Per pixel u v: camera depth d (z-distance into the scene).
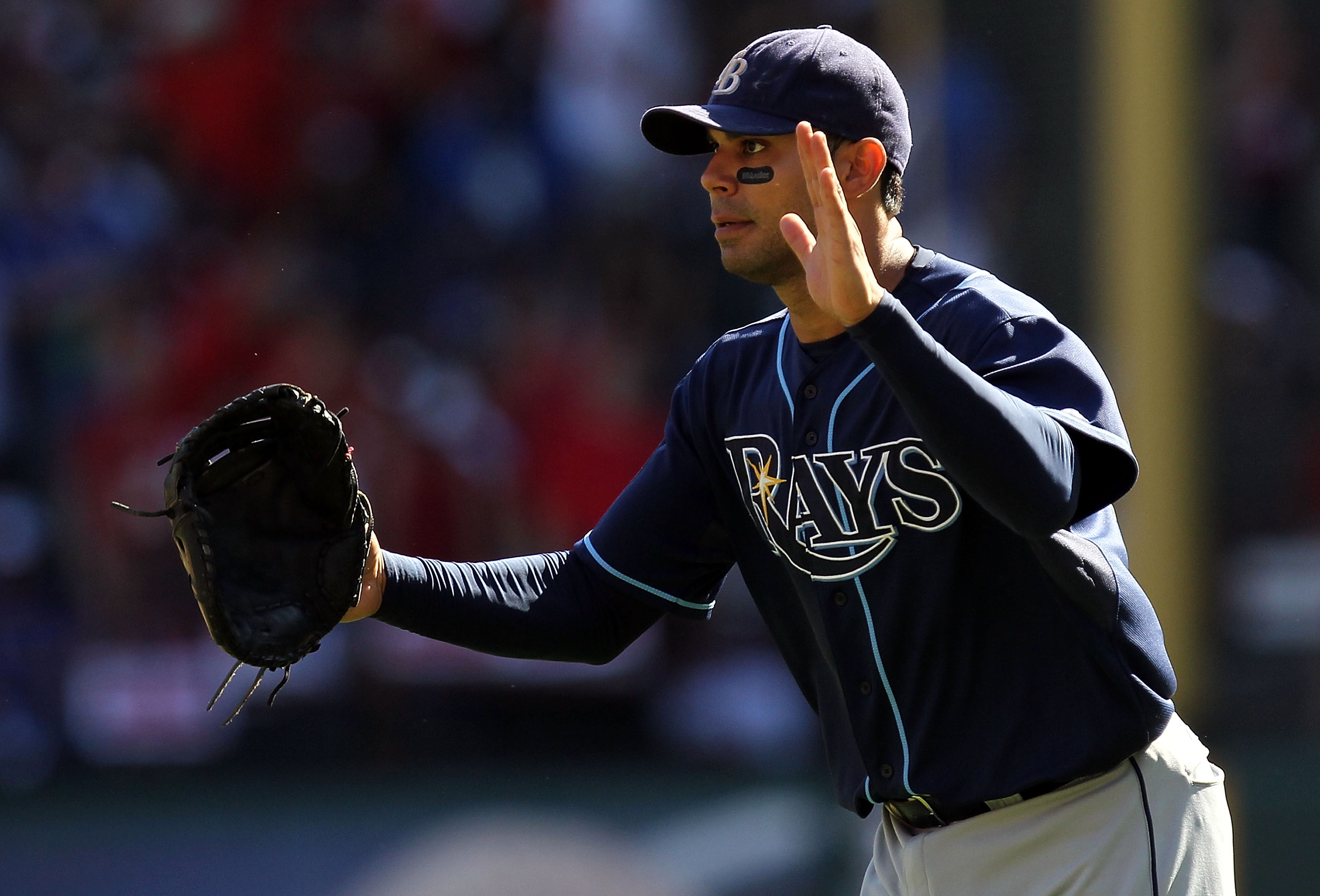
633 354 22.83
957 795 8.83
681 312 23.11
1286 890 19.20
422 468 21.52
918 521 8.54
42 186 23.59
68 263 23.11
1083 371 8.16
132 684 20.70
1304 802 19.44
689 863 19.05
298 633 8.88
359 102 24.22
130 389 22.16
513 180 24.23
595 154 24.39
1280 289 22.52
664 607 9.95
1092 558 8.34
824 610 8.97
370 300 23.30
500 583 9.65
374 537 9.27
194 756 20.45
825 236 7.25
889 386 7.86
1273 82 23.39
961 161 18.19
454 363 22.78
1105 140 17.98
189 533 8.53
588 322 23.08
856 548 8.76
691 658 21.33
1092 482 8.11
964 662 8.67
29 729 20.36
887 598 8.73
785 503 9.01
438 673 20.86
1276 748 20.09
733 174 8.63
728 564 10.05
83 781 20.19
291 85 24.19
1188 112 18.36
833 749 9.56
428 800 19.91
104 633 21.08
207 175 23.97
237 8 24.30
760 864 19.20
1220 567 20.27
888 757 9.04
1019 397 8.09
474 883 16.17
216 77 24.11
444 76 24.42
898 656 8.80
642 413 22.45
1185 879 8.78
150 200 23.89
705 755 20.61
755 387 9.23
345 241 23.75
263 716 20.62
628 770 20.55
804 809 19.72
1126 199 18.00
